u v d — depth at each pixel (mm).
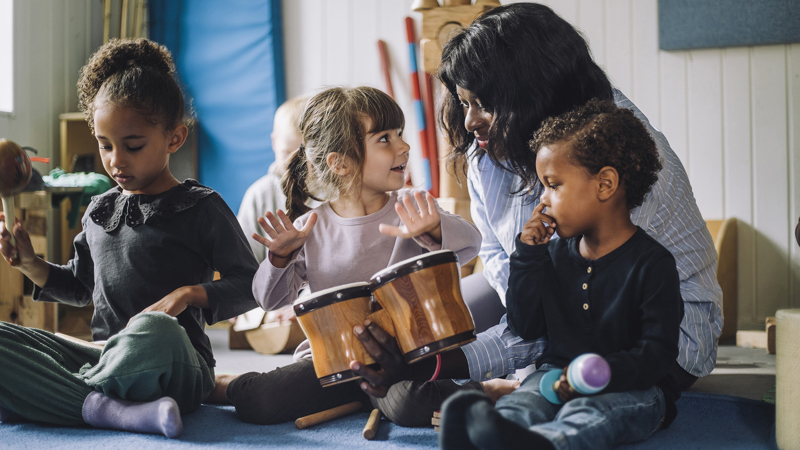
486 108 1479
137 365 1393
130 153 1597
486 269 1760
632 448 1231
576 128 1221
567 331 1300
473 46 1452
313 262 1554
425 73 3385
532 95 1419
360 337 1220
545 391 1144
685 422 1427
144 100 1592
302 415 1479
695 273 1527
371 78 3547
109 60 1674
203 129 3680
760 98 3102
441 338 1196
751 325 3086
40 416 1441
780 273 3078
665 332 1179
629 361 1136
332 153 1534
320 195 1684
